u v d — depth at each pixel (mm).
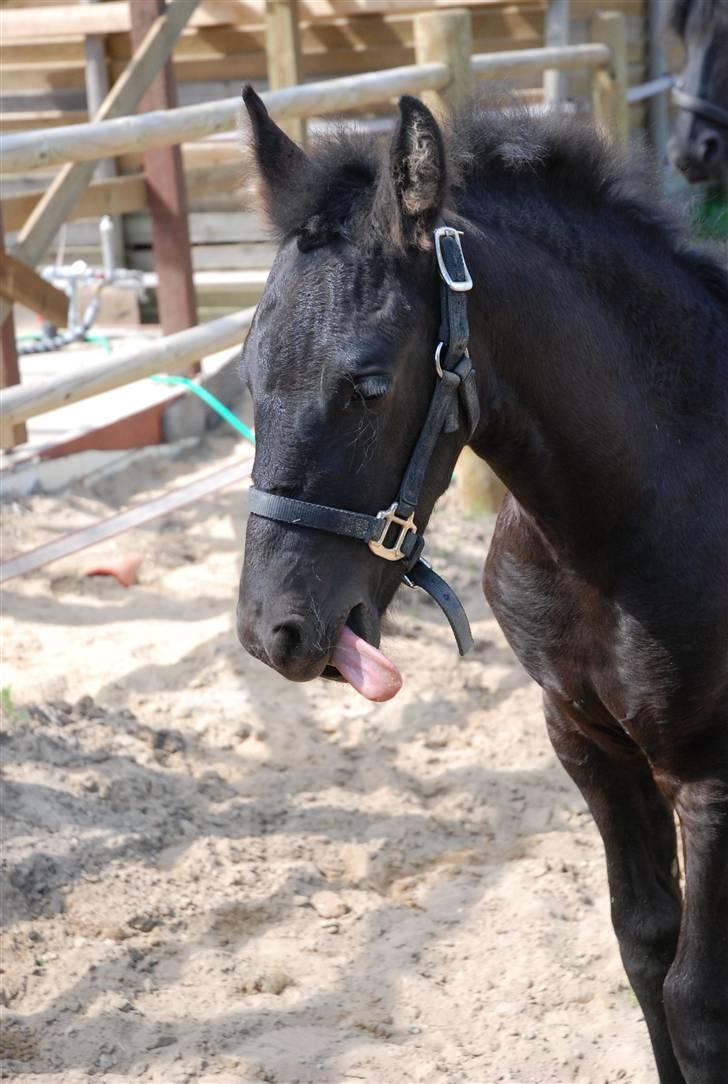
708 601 2234
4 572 4406
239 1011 2951
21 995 2924
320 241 1967
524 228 2191
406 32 7855
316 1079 2756
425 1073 2775
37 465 5406
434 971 3156
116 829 3508
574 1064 2852
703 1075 2328
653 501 2221
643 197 2359
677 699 2264
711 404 2312
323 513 1933
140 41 6324
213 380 6520
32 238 5484
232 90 8203
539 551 2350
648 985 2586
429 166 1906
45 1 7969
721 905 2305
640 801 2564
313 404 1909
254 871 3457
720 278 2434
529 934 3275
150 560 5062
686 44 6863
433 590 2109
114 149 4473
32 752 3725
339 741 4109
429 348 2002
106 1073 2725
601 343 2215
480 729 4191
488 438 2199
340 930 3283
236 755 3986
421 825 3717
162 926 3217
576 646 2363
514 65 5988
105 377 4406
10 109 8008
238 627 1991
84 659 4324
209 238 8383
